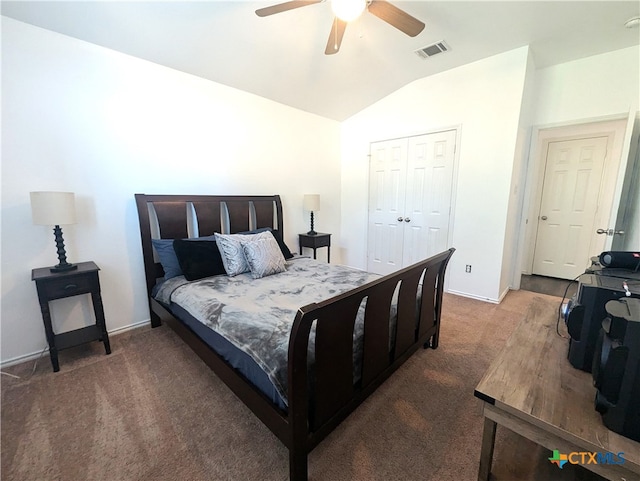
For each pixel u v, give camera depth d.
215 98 2.81
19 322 1.96
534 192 3.95
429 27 2.31
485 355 2.09
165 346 2.20
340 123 4.25
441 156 3.31
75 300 2.19
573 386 1.03
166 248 2.40
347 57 2.71
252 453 1.30
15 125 1.85
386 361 1.57
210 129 2.80
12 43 1.80
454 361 2.02
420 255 3.66
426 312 1.96
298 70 2.80
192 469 1.22
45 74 1.92
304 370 1.04
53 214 1.79
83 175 2.14
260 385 1.25
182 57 2.37
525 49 2.60
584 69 2.78
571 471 1.17
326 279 2.27
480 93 2.92
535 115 3.10
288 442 1.08
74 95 2.05
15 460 1.25
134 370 1.90
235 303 1.75
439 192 3.39
